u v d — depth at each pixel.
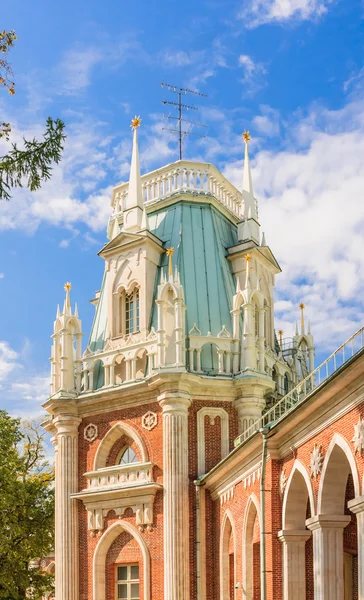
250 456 33.84
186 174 52.22
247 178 53.06
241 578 35.72
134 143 51.91
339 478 26.19
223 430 44.47
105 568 44.72
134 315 48.59
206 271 49.03
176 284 45.66
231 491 38.44
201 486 42.75
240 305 47.06
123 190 53.84
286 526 30.31
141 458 44.69
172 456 43.09
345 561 32.09
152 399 45.03
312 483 27.38
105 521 45.00
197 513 42.44
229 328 47.38
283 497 30.58
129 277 48.97
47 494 59.75
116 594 44.34
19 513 57.53
